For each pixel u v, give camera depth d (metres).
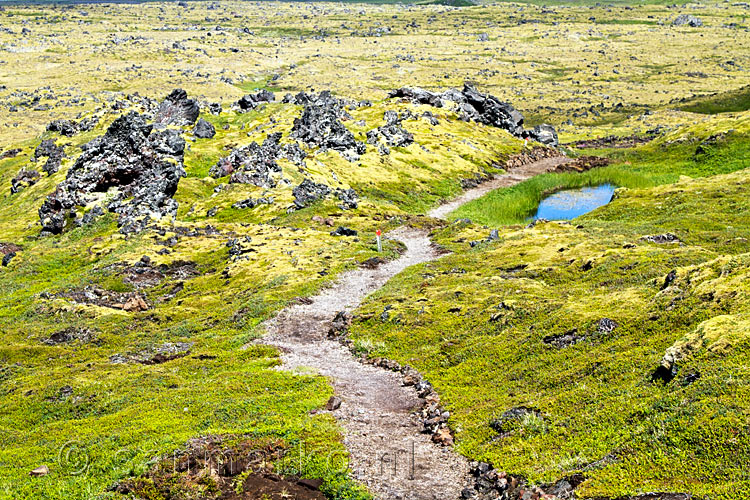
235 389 35.16
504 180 159.75
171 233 101.94
